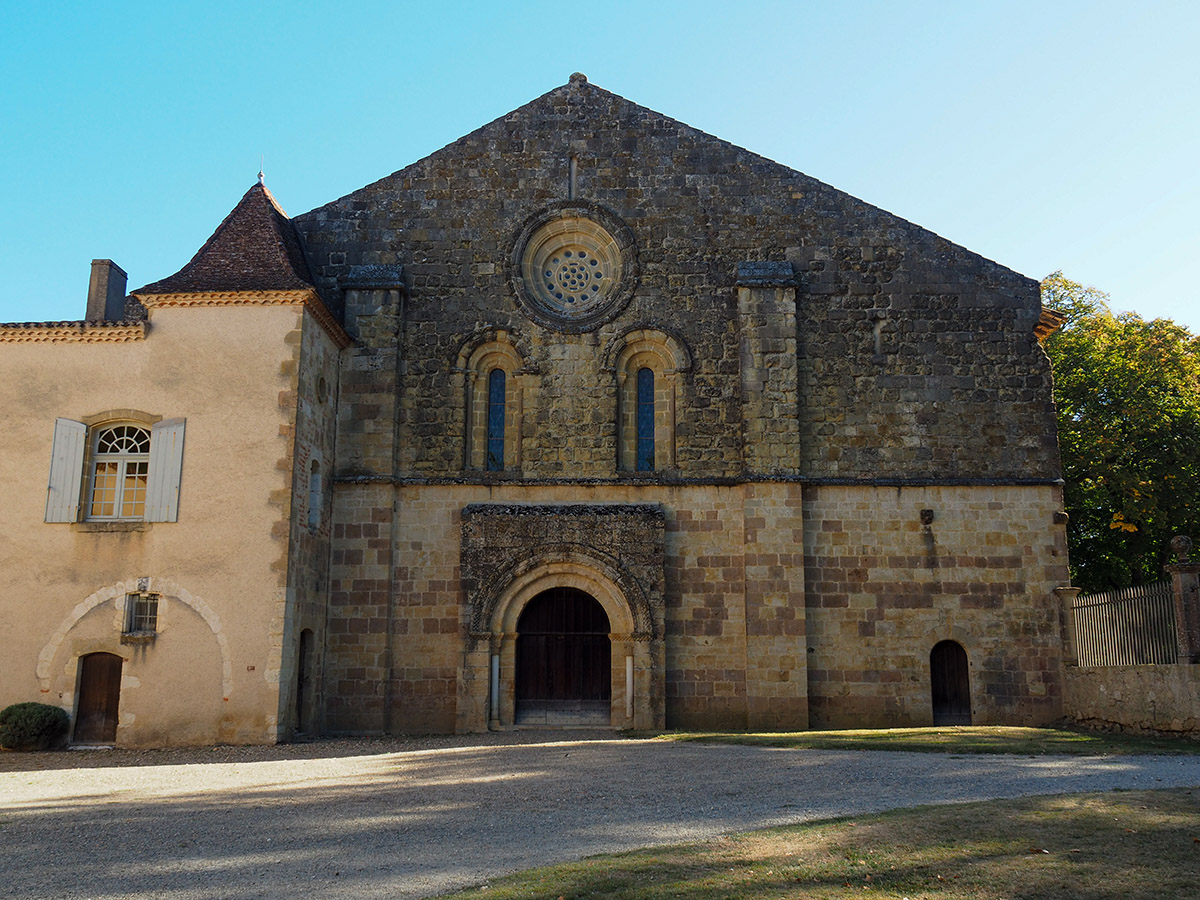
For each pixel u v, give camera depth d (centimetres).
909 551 2542
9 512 2295
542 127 2762
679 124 2756
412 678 2492
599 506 2523
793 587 2484
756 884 899
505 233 2712
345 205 2734
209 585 2234
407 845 1103
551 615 2556
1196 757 1684
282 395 2320
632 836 1119
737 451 2583
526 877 937
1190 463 3278
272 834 1175
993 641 2503
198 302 2369
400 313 2659
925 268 2681
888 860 970
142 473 2353
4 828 1240
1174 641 1983
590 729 2427
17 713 2133
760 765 1686
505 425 2658
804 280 2680
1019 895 870
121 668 2231
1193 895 860
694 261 2684
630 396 2656
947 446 2595
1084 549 3572
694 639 2498
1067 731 2208
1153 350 3450
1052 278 3925
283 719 2200
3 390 2358
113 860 1062
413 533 2561
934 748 1880
